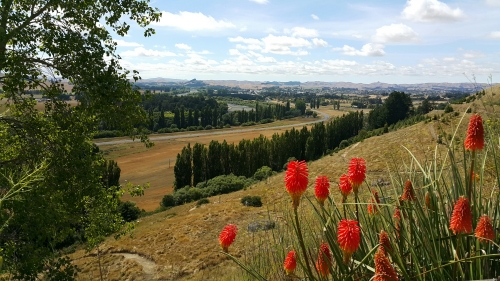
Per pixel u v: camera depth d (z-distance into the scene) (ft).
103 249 82.89
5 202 22.97
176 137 362.33
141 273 69.21
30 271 27.40
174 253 77.56
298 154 204.54
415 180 10.77
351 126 250.16
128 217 126.31
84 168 37.52
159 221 110.01
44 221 28.22
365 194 12.48
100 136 354.95
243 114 481.46
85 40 35.58
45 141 36.91
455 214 6.70
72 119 38.27
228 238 9.89
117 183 144.05
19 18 32.37
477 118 7.69
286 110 568.82
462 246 7.81
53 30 34.47
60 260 30.71
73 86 37.55
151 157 280.92
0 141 37.76
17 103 38.19
